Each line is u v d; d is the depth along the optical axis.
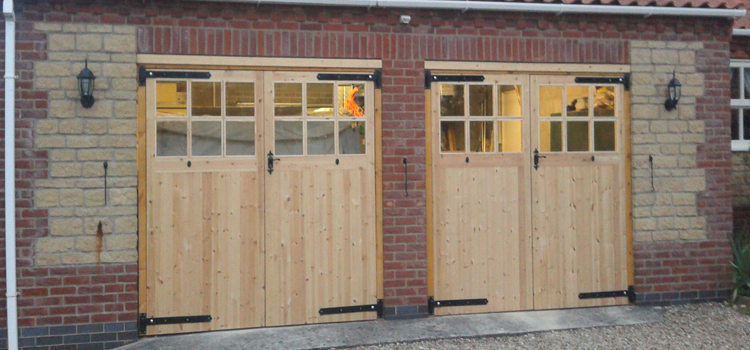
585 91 6.48
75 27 5.44
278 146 5.87
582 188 6.45
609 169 6.50
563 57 6.39
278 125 5.87
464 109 6.23
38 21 5.37
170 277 5.63
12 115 5.27
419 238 6.06
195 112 5.71
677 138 6.61
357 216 5.99
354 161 5.99
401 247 6.04
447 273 6.16
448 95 6.21
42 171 5.35
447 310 6.16
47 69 5.37
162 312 5.61
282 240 5.85
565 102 6.43
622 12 6.34
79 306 5.40
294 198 5.88
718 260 6.70
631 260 6.53
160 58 5.59
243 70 5.79
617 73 6.52
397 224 6.03
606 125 6.52
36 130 5.35
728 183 6.72
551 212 6.38
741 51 7.88
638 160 6.52
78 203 5.41
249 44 5.77
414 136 6.07
